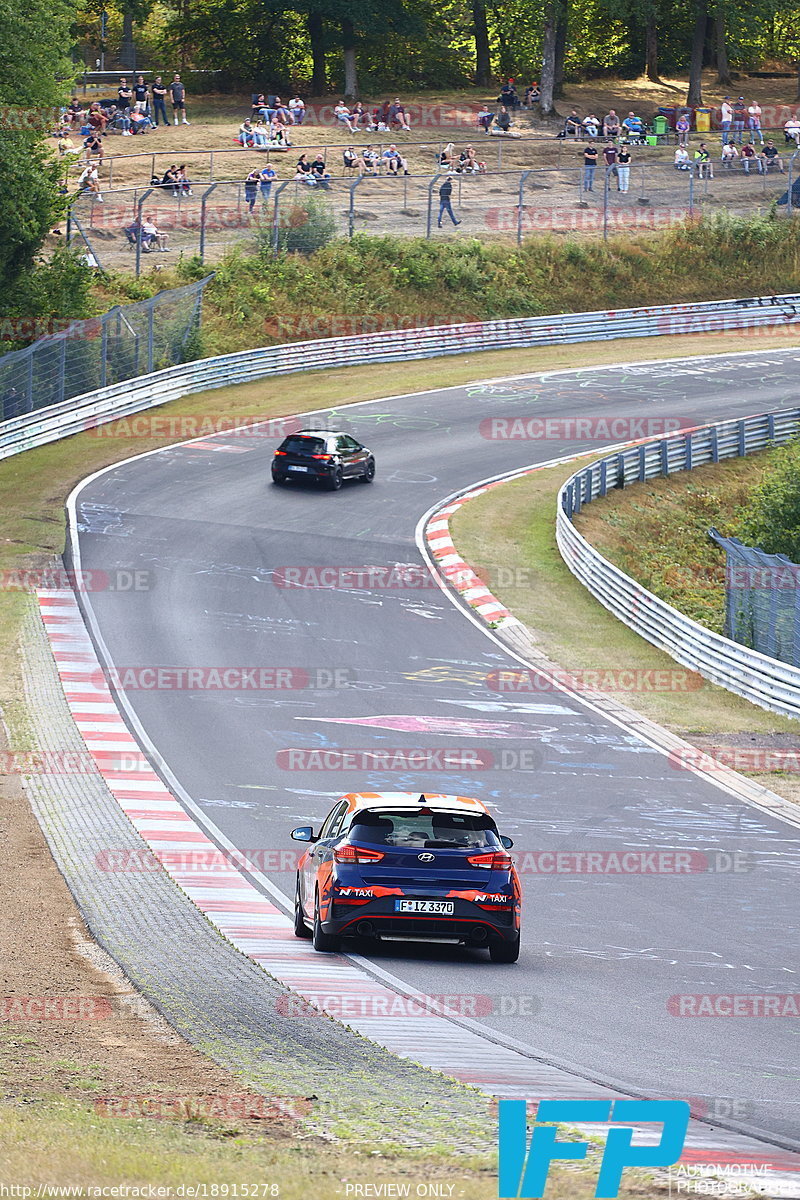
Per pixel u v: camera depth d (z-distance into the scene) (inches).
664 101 7755.9
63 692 2095.2
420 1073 750.5
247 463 3634.4
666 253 5767.7
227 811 1621.6
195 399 4202.8
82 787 1692.9
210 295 4773.6
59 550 2842.0
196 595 2650.1
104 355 3939.5
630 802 1755.7
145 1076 732.0
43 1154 545.3
